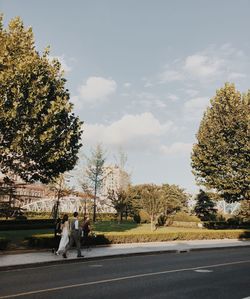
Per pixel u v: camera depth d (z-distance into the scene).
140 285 9.26
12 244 18.58
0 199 25.02
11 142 19.91
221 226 42.69
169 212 60.38
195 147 37.09
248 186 33.94
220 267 13.06
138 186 59.56
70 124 23.22
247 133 32.84
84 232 19.44
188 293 8.26
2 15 21.53
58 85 22.78
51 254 16.38
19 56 20.73
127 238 23.02
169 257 16.86
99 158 46.41
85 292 8.29
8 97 19.56
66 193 41.28
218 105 36.22
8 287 8.91
